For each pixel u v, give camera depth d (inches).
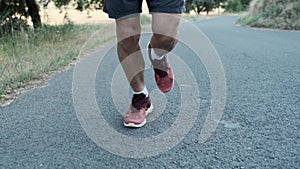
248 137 69.8
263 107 90.1
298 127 75.0
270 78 128.3
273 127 75.2
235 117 82.5
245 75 134.9
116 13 71.5
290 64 160.7
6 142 69.3
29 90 115.4
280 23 486.0
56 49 193.9
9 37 207.6
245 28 511.8
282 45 248.8
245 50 220.4
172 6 67.0
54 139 70.6
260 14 573.3
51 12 327.9
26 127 78.1
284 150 63.2
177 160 60.2
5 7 290.4
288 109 88.0
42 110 91.7
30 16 302.0
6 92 111.7
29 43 193.3
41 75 140.3
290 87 112.6
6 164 59.6
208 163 58.7
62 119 83.5
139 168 57.6
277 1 543.5
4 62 147.5
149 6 69.1
